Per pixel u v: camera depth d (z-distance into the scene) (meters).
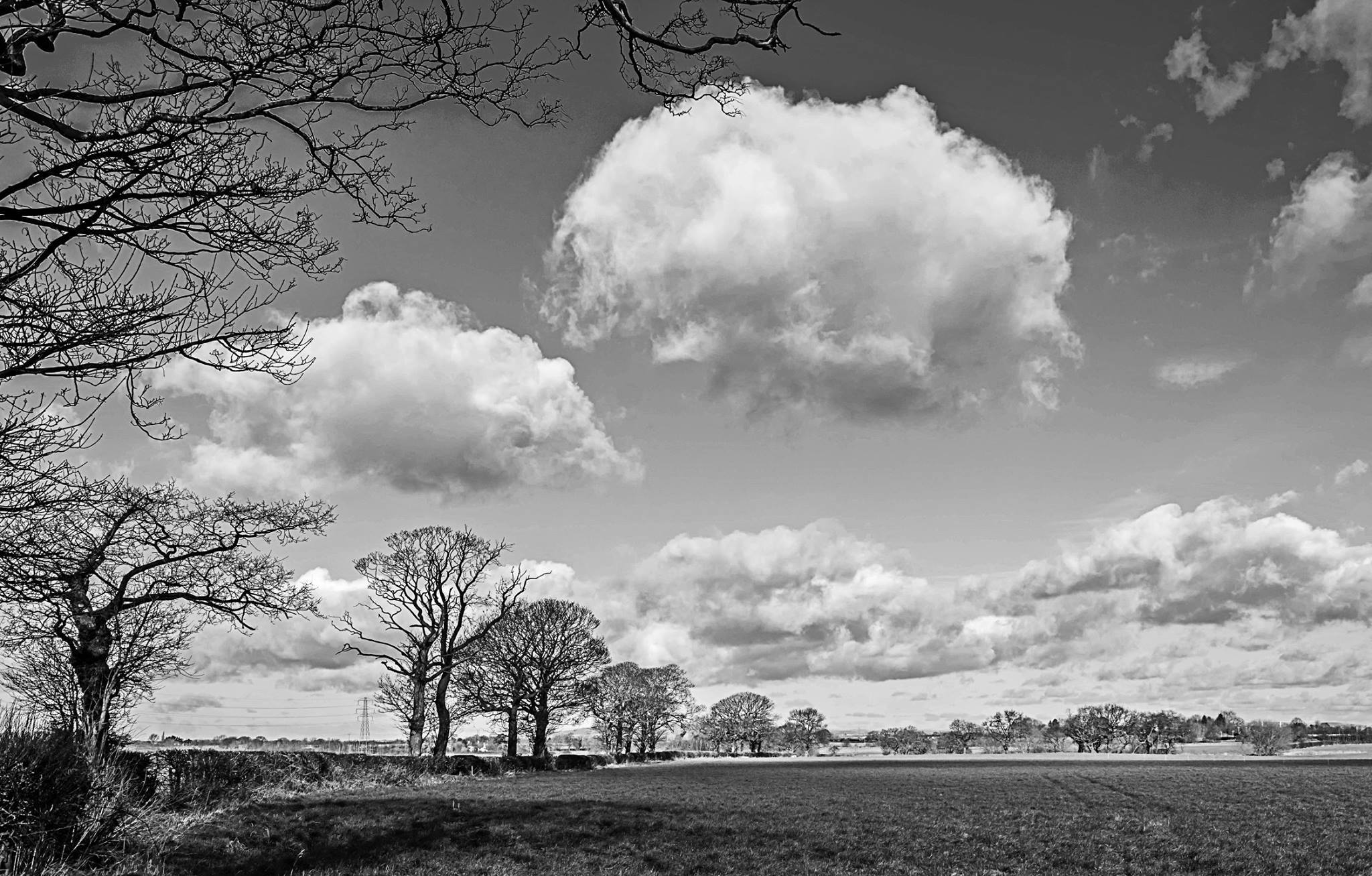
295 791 32.88
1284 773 59.81
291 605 20.22
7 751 14.64
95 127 7.26
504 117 7.68
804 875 22.27
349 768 39.34
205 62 6.91
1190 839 27.88
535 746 72.06
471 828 26.56
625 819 29.41
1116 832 29.55
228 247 7.79
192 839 21.20
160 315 7.86
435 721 62.12
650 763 85.69
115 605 19.77
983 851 25.80
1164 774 60.75
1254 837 28.14
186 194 7.32
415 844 23.98
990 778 57.53
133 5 6.46
